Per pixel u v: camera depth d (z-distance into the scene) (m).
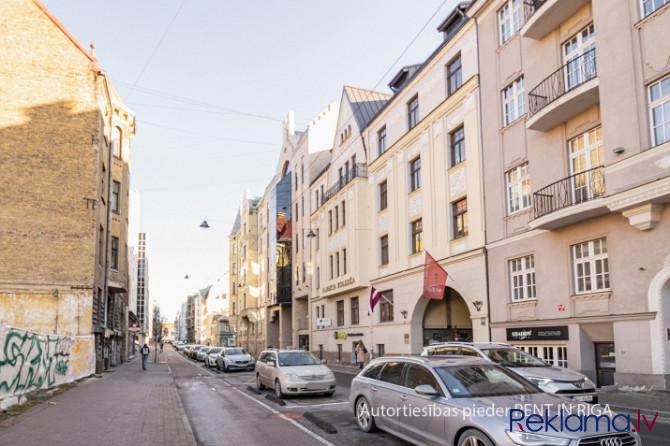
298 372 14.92
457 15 24.95
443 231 23.55
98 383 19.89
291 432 9.88
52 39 24.55
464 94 22.44
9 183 22.89
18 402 12.82
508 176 19.86
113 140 31.69
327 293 36.56
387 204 29.31
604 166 14.46
